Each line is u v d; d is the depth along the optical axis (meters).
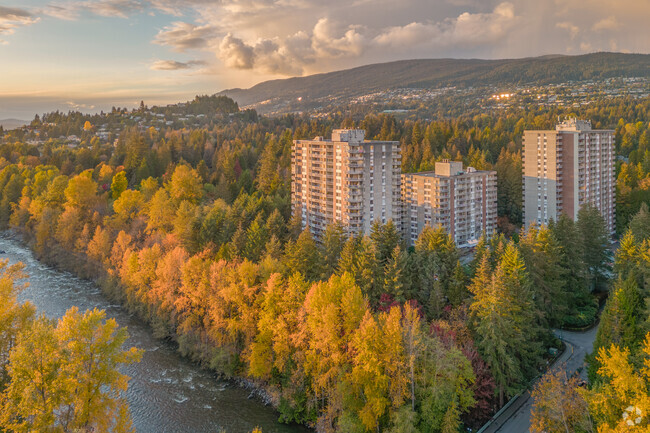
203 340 86.56
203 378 81.31
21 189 189.75
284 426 68.94
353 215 124.94
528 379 72.75
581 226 110.62
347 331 67.06
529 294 77.75
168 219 130.88
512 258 79.69
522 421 64.25
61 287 121.50
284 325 72.25
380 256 92.38
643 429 39.00
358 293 69.25
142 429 66.94
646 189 158.00
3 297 57.28
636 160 196.75
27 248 157.50
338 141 128.00
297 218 127.69
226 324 82.75
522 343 71.38
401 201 147.88
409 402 62.31
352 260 92.19
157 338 94.44
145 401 74.00
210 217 119.62
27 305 59.84
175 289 94.25
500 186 173.50
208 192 170.25
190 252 113.94
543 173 152.50
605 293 110.00
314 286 70.94
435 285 81.88
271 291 75.81
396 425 59.00
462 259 133.25
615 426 44.12
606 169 156.75
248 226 122.50
